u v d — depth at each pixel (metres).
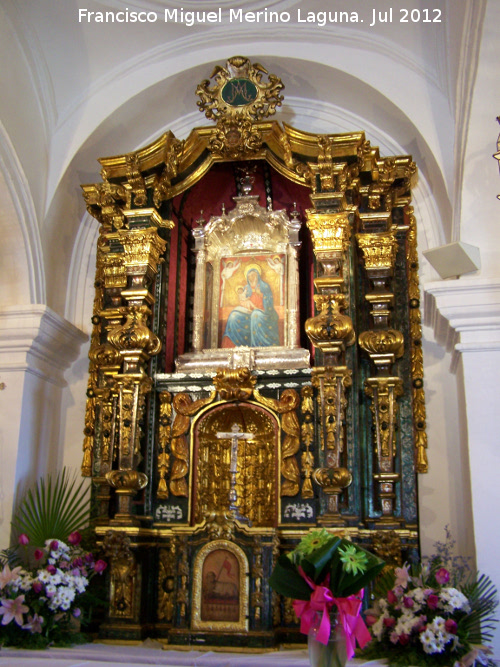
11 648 5.82
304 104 8.64
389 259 7.59
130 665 5.28
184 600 6.25
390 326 7.56
